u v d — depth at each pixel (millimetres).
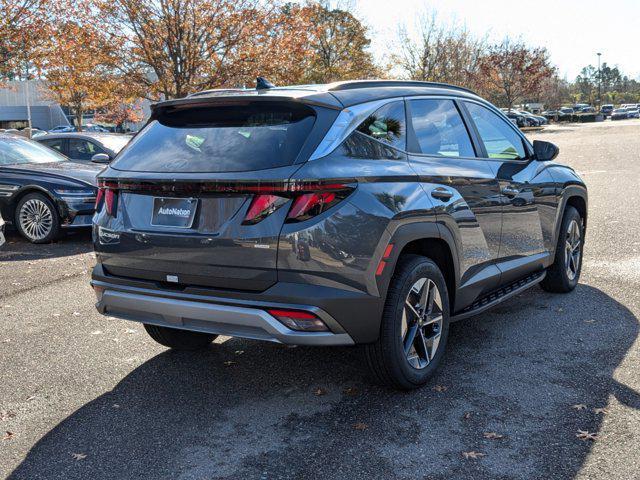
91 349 4613
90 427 3416
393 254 3369
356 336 3289
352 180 3223
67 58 17969
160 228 3393
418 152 3824
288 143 3223
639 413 3340
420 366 3699
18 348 4660
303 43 19953
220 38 18500
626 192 11898
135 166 3551
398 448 3090
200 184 3203
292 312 3121
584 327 4719
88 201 8898
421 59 47938
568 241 5605
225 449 3146
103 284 3686
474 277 4180
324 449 3109
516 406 3482
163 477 2912
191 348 4516
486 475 2828
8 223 9008
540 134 42844
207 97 3545
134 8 17578
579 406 3434
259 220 3107
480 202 4164
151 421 3469
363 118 3512
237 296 3209
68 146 11852
